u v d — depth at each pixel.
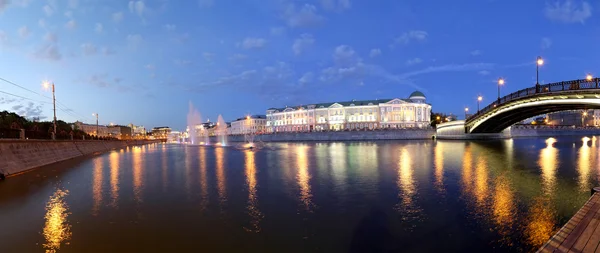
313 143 96.75
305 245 9.98
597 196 11.26
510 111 60.88
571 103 42.12
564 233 7.91
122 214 13.45
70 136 53.81
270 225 11.87
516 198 15.27
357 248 9.73
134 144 113.81
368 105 159.38
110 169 29.55
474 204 14.32
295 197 16.22
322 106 176.25
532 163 29.50
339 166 29.41
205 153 54.88
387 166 28.91
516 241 10.10
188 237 10.73
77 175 25.19
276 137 128.62
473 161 32.31
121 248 9.87
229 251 9.57
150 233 11.13
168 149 75.69
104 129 177.12
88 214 13.50
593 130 137.75
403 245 9.92
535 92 49.16
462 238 10.39
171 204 15.03
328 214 13.17
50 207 14.70
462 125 89.25
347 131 114.69
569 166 26.59
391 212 13.32
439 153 44.22
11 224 12.25
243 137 139.75
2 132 27.69
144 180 22.22
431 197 15.80
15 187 19.92
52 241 10.48
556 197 15.38
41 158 33.47
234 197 16.36
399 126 151.12
